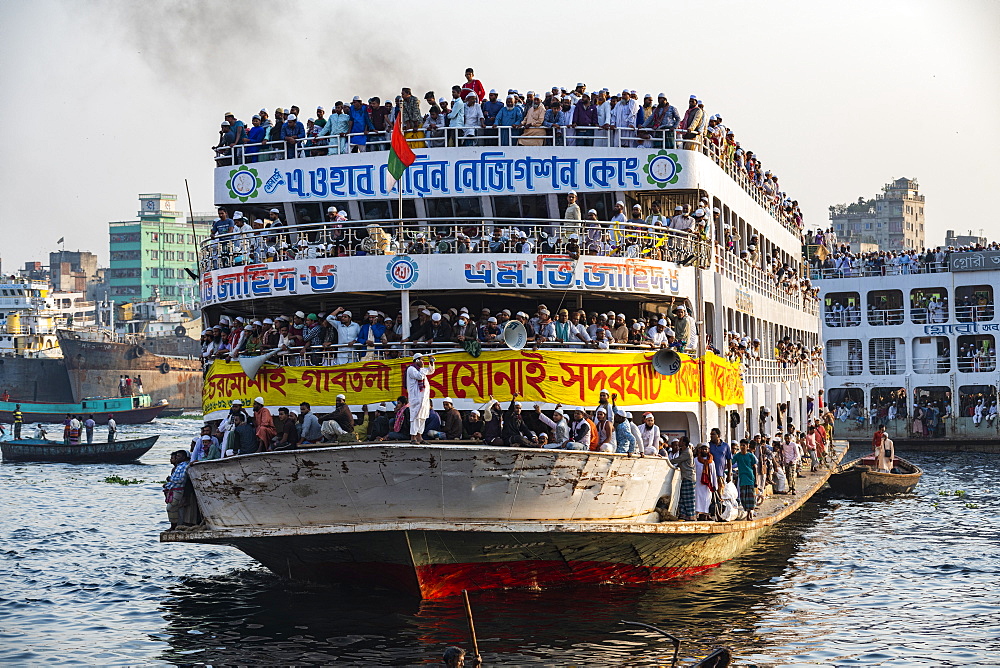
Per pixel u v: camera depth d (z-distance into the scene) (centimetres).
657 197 3011
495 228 2828
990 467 6562
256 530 2372
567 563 2448
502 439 2339
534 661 2064
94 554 3462
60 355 16675
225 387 2725
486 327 2591
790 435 4241
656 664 2067
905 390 8581
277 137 2952
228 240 2897
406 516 2264
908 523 4119
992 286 8212
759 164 4303
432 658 2084
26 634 2389
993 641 2306
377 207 2877
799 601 2655
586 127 2880
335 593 2553
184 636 2322
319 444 2347
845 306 8681
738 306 3519
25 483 5966
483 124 2859
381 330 2636
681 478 2694
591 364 2608
